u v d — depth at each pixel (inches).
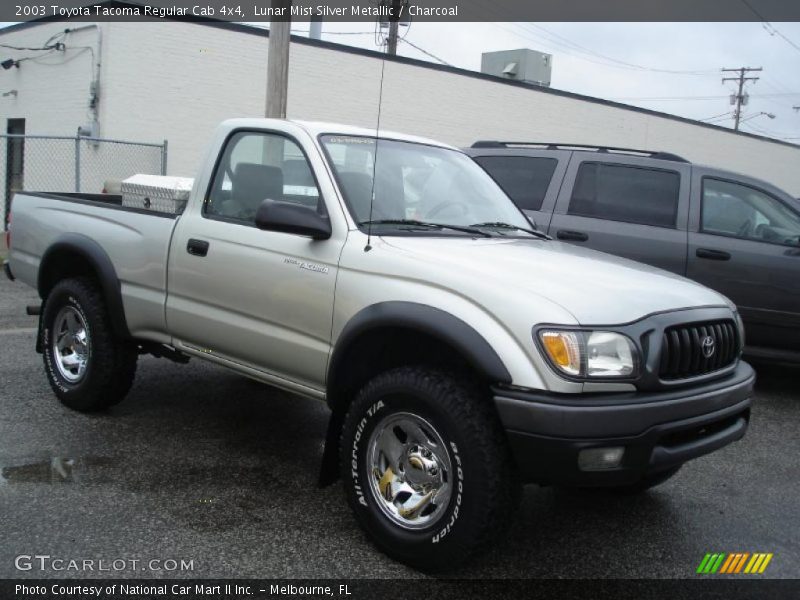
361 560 136.6
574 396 119.6
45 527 141.5
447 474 128.2
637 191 282.7
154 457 179.0
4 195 728.3
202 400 225.1
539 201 295.3
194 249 173.0
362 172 163.0
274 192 165.8
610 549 148.1
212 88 647.1
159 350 200.1
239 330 164.6
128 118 609.9
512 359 120.8
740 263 264.4
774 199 269.4
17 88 701.3
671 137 1069.8
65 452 178.7
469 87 832.9
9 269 234.1
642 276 145.9
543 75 1052.5
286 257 155.0
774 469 197.9
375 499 137.6
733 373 145.6
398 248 142.7
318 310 148.6
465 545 124.7
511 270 133.9
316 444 194.4
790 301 259.9
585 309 123.8
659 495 177.3
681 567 142.0
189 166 644.1
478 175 192.7
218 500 157.8
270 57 410.6
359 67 740.7
